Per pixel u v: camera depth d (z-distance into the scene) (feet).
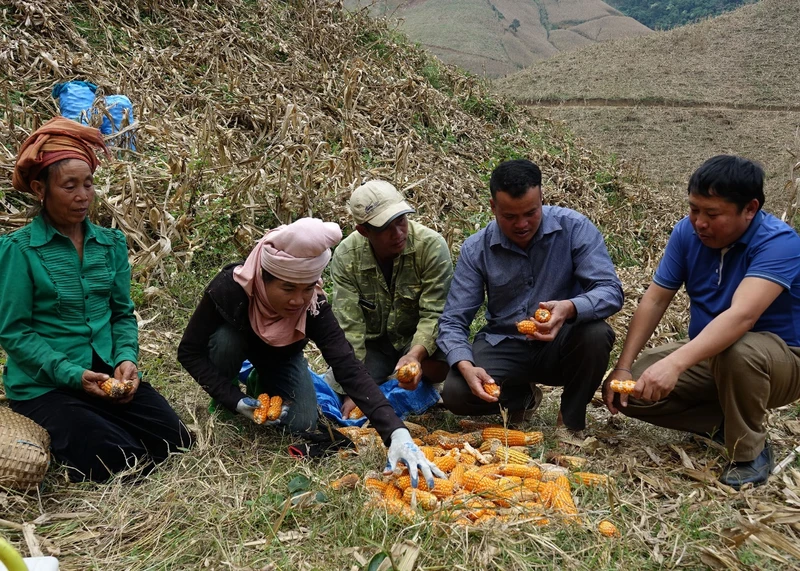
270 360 12.33
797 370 10.93
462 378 12.45
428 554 8.95
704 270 11.58
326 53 37.96
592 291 11.85
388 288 13.61
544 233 12.19
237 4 37.09
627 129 73.61
